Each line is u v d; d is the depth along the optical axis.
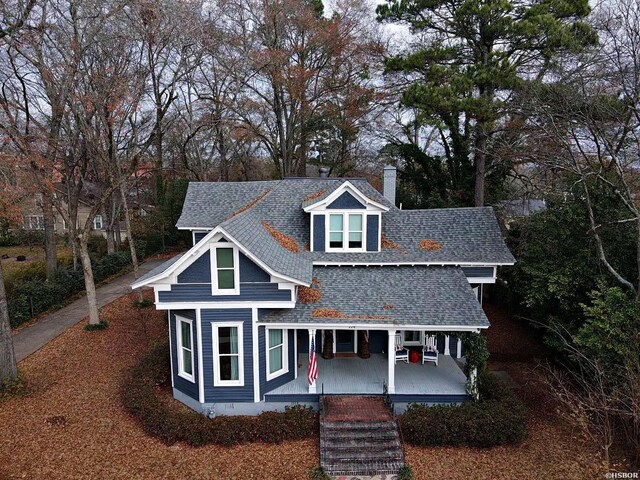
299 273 14.27
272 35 32.31
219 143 40.50
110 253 34.47
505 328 22.58
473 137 26.45
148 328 21.52
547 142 20.86
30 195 21.06
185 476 10.93
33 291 23.20
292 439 12.50
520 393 15.91
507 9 20.72
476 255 16.95
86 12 20.41
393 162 37.38
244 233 13.95
